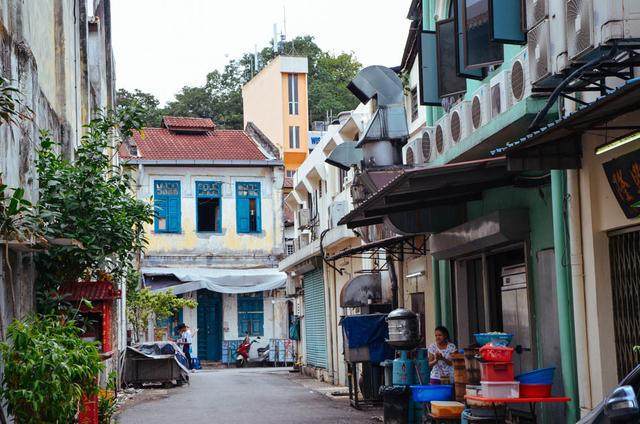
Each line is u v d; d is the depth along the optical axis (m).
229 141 40.91
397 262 18.00
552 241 11.00
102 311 13.31
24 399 8.78
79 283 13.21
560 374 10.82
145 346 25.83
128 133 14.32
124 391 22.69
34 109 11.66
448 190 11.57
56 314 12.29
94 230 12.89
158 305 32.16
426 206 13.07
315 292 27.84
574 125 8.02
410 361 13.69
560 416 10.62
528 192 11.76
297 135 51.56
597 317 9.41
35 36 12.40
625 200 8.73
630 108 7.80
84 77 18.72
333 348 24.75
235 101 63.09
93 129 14.12
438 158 13.02
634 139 8.21
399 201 11.66
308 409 17.52
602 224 9.35
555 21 8.49
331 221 23.19
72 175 12.66
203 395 21.48
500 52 10.91
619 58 8.22
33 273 12.25
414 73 17.62
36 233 10.07
